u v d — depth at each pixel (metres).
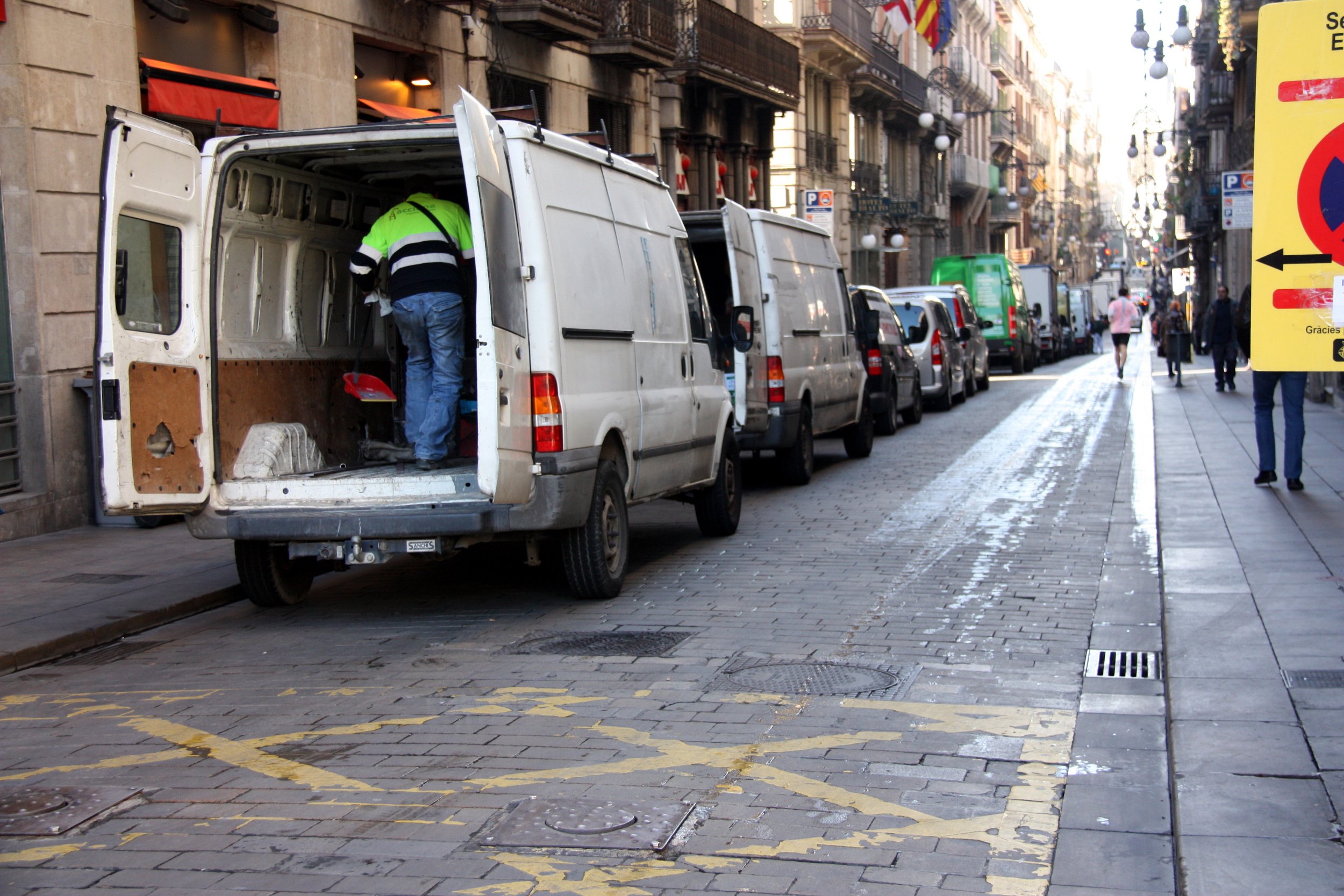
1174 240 73.44
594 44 22.92
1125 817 4.58
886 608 8.02
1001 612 7.86
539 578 9.44
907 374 20.92
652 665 6.76
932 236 55.16
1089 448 17.02
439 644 7.43
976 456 16.48
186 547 10.77
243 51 14.76
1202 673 6.11
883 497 13.03
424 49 18.03
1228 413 20.28
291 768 5.29
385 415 9.88
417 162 8.91
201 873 4.24
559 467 7.58
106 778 5.24
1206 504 11.20
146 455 7.39
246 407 8.39
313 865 4.28
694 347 10.27
